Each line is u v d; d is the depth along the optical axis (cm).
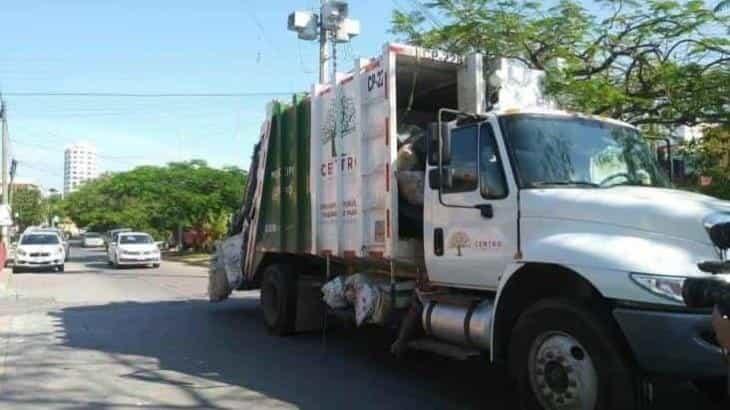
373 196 825
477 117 692
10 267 3259
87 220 6062
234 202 4572
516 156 650
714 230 408
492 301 671
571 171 654
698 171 1009
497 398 718
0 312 1462
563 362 555
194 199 4478
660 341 502
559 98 881
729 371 354
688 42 993
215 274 1352
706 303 341
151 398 723
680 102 992
